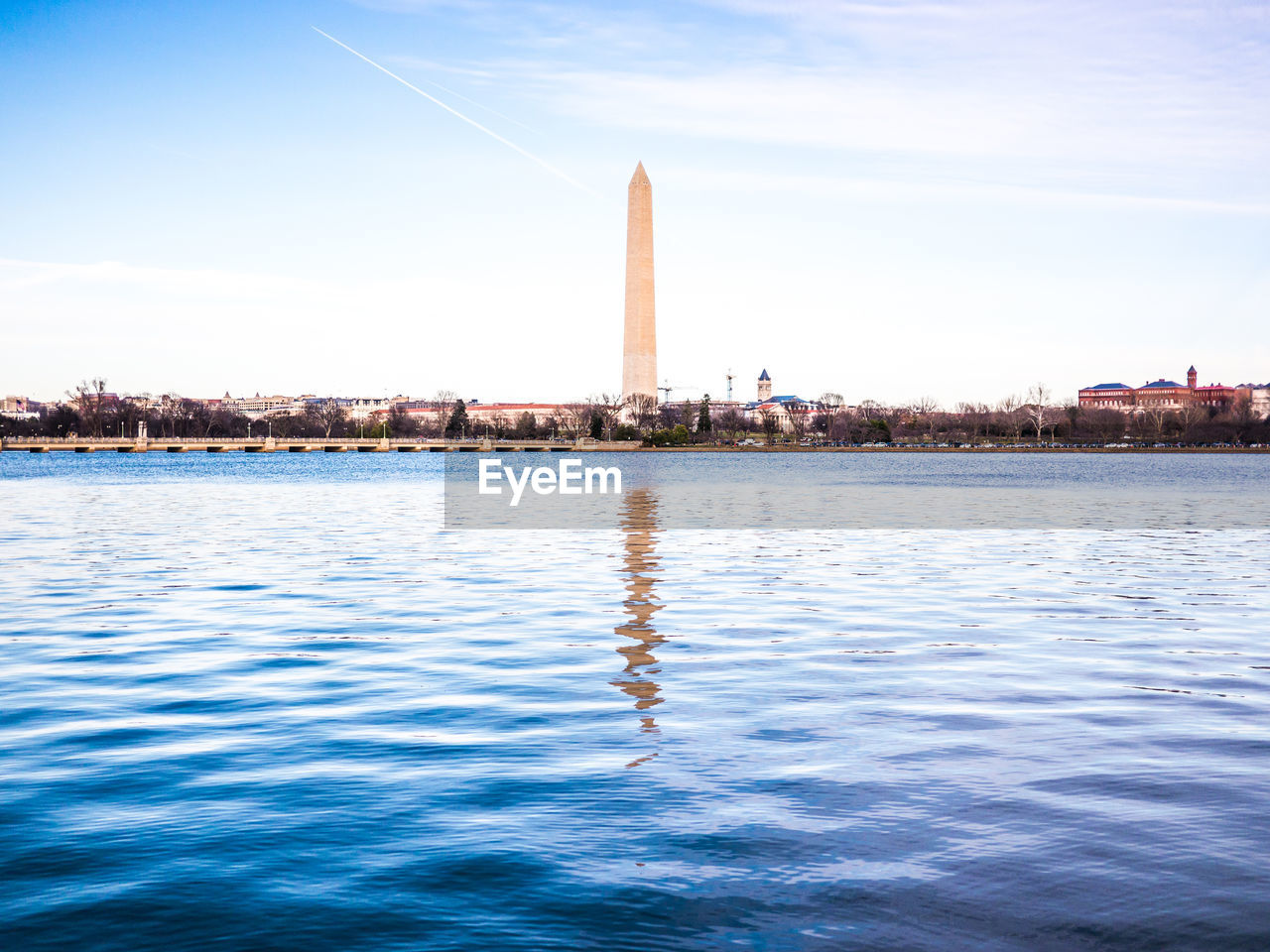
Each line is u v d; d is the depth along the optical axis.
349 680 14.52
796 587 24.70
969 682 14.34
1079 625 19.30
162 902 7.45
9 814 9.13
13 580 25.70
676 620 19.81
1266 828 8.73
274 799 9.48
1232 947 6.78
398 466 145.00
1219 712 12.70
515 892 7.58
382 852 8.27
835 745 11.21
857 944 6.85
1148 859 8.10
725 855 8.21
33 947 6.86
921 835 8.60
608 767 10.43
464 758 10.75
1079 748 11.10
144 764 10.58
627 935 6.97
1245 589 24.53
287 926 7.11
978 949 6.78
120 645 17.30
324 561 30.22
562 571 27.92
